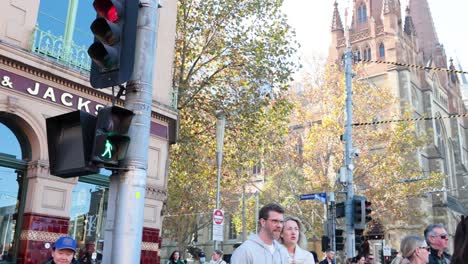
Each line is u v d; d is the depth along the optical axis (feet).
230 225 177.58
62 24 37.81
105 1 14.02
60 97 34.83
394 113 132.67
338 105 120.06
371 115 124.47
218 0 66.23
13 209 33.17
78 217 37.35
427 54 258.57
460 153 224.94
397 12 200.13
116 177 13.87
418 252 15.64
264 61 65.82
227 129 67.51
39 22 35.86
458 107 245.65
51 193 33.76
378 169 115.03
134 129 14.11
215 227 45.57
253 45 66.08
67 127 13.65
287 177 122.21
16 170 33.73
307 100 131.23
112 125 13.15
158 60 44.55
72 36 38.50
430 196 172.04
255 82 66.85
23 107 32.32
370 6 203.21
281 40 66.74
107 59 13.91
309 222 118.32
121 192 13.57
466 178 219.41
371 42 196.75
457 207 191.11
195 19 66.69
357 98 125.39
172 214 110.52
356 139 119.14
